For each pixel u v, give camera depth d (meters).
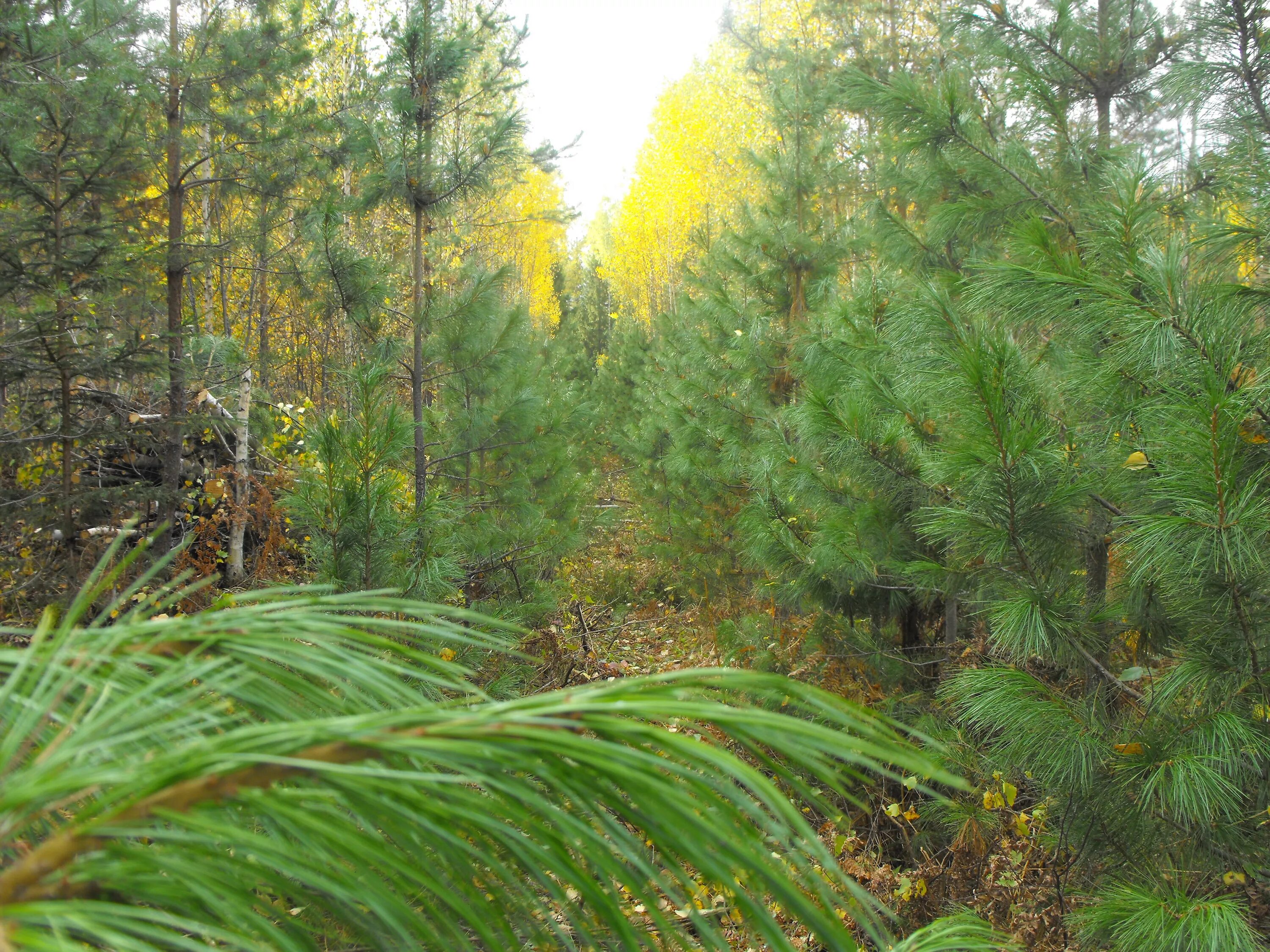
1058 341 3.34
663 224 28.23
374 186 6.70
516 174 7.63
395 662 0.82
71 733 0.55
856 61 10.18
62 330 6.08
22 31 6.58
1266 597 2.42
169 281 7.83
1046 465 2.69
